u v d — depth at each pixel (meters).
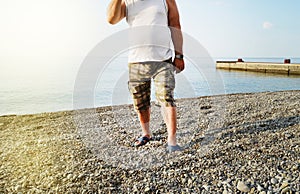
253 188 2.40
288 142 3.46
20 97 10.50
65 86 12.68
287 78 18.53
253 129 4.11
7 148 3.86
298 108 5.52
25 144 4.01
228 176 2.65
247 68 24.70
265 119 4.73
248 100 7.05
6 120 6.05
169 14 3.10
